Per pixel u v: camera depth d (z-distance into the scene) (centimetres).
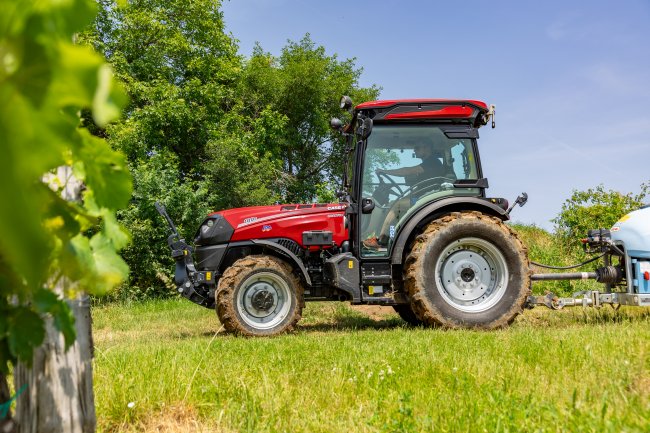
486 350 448
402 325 803
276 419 296
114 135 1761
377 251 703
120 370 379
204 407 320
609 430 237
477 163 730
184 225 1491
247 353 491
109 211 113
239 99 2356
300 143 2625
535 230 1767
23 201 49
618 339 441
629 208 1505
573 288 1051
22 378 210
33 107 53
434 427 267
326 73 2839
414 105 724
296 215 752
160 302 1231
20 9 57
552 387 326
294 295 709
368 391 346
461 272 695
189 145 2045
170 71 2084
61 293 193
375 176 714
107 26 1977
